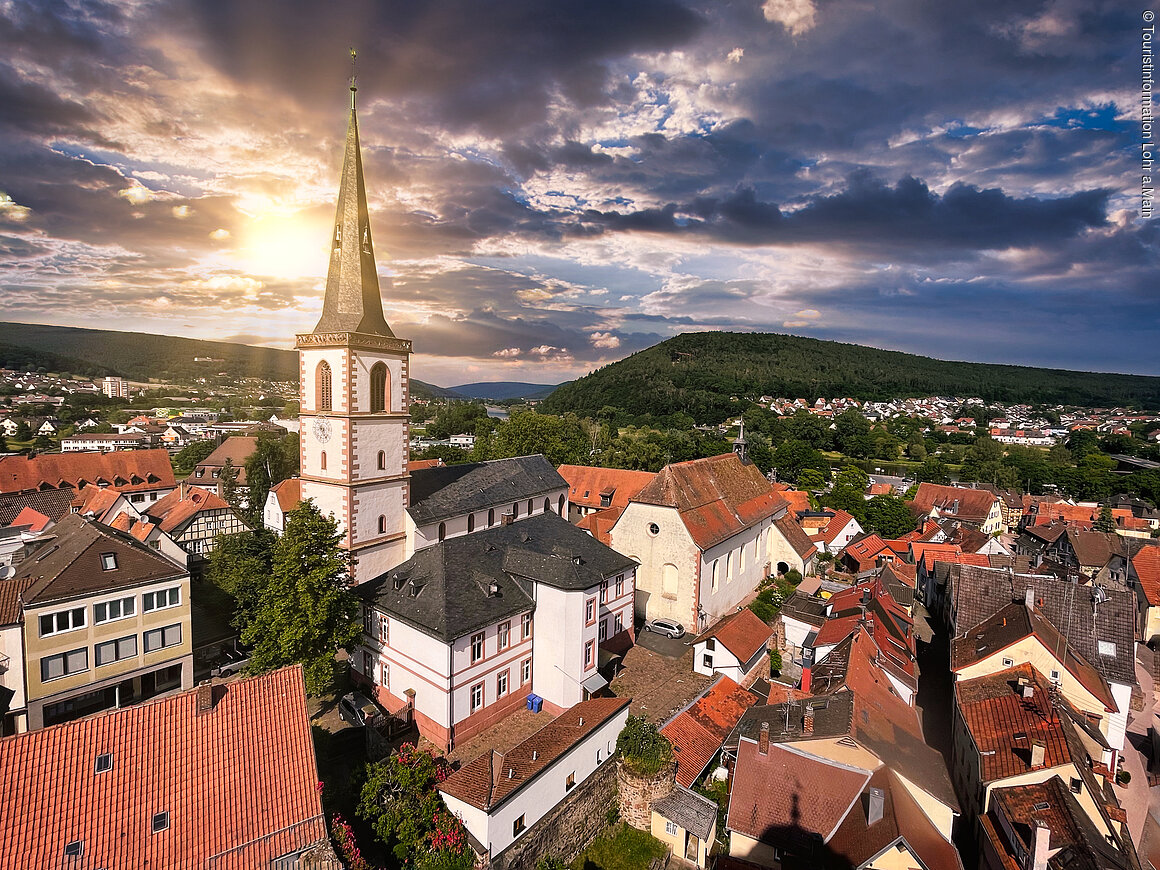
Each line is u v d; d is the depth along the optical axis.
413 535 47.03
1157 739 43.97
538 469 63.62
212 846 20.08
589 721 31.73
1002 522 107.75
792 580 66.00
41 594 34.88
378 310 45.25
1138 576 62.97
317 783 22.52
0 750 19.59
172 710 22.47
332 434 43.31
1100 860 24.16
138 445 161.62
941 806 28.25
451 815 25.89
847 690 32.78
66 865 18.42
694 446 148.38
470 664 35.22
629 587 48.88
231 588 48.75
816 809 27.92
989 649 40.19
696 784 32.56
